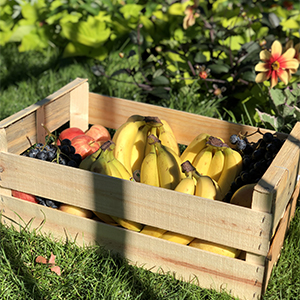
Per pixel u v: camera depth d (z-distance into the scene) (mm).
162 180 1800
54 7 4051
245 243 1491
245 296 1590
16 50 4137
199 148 2029
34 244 1808
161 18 3496
